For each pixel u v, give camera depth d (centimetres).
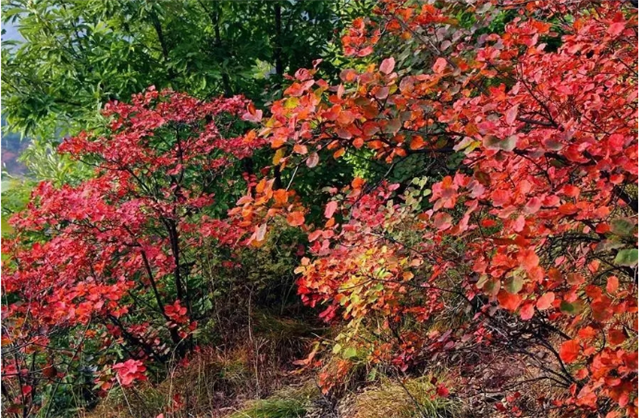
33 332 312
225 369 384
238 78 523
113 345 397
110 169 371
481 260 171
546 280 189
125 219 328
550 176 170
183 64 497
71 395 387
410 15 243
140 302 427
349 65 546
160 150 450
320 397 332
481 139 157
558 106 190
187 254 450
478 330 253
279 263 446
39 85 530
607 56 225
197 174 458
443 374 299
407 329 330
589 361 198
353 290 279
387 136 188
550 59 217
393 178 423
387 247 285
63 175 571
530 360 266
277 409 327
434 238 262
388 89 172
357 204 302
